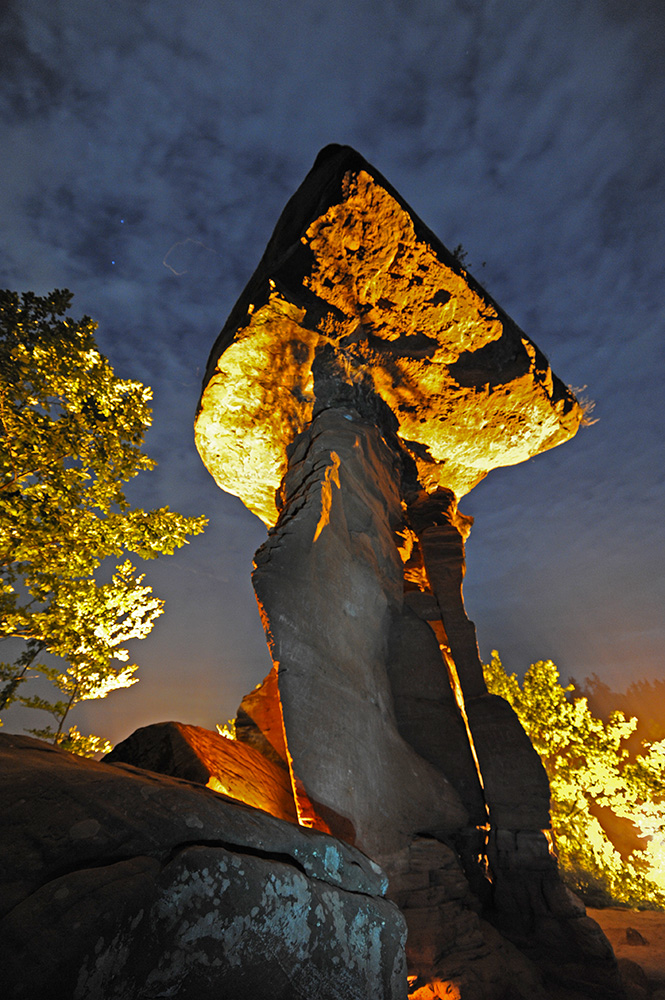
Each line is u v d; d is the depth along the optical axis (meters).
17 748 3.14
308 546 6.20
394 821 5.61
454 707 7.09
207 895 2.28
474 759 6.93
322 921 2.77
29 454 10.09
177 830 2.45
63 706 12.40
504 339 8.63
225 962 2.22
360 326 8.30
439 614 8.16
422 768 6.39
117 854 2.21
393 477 9.12
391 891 5.10
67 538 10.64
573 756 23.25
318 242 6.97
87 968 1.78
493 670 25.28
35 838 2.16
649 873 20.62
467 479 11.91
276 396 9.71
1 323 10.34
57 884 1.95
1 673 10.83
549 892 6.01
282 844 2.92
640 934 9.53
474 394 9.60
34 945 1.73
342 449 7.47
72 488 10.93
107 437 11.19
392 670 7.27
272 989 2.37
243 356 9.01
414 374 9.22
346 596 6.54
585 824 20.66
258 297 7.89
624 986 5.52
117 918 1.93
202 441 11.31
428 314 8.09
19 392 10.60
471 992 4.59
